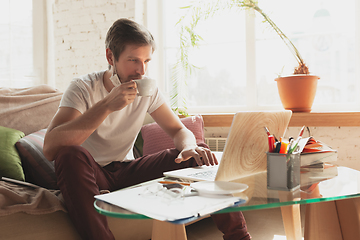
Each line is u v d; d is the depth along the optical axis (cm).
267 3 262
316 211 111
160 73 307
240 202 79
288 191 90
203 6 263
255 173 118
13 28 324
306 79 232
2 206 105
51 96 209
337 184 99
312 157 122
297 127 247
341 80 261
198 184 92
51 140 121
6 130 166
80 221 106
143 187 94
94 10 293
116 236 127
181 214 68
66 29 304
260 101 283
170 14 305
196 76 299
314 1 265
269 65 279
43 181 153
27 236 105
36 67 320
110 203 79
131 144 166
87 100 144
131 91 123
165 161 144
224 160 99
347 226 105
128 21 142
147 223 140
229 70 291
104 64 290
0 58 325
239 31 287
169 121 169
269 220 208
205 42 296
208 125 262
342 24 260
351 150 235
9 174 150
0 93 197
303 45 269
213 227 199
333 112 227
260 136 111
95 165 130
